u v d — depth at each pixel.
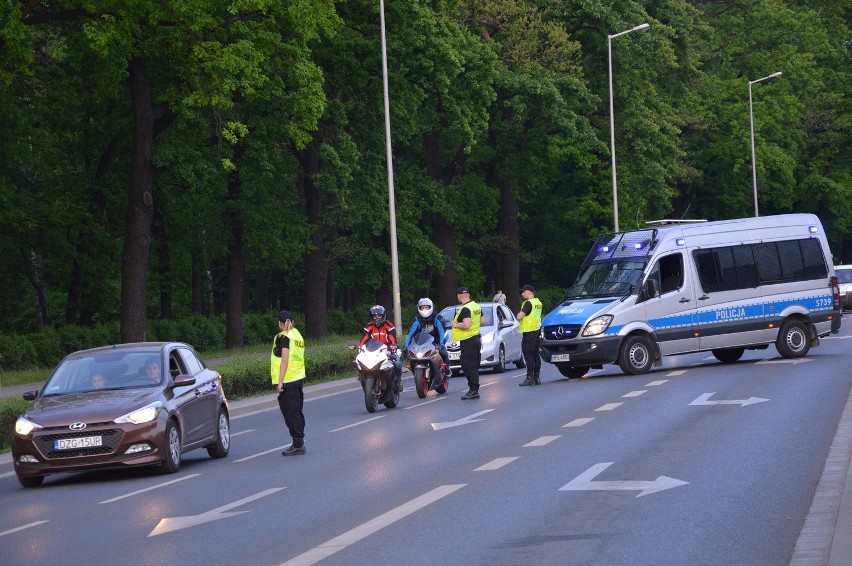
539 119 67.25
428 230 77.88
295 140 44.12
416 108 58.34
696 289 32.88
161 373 19.06
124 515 14.01
